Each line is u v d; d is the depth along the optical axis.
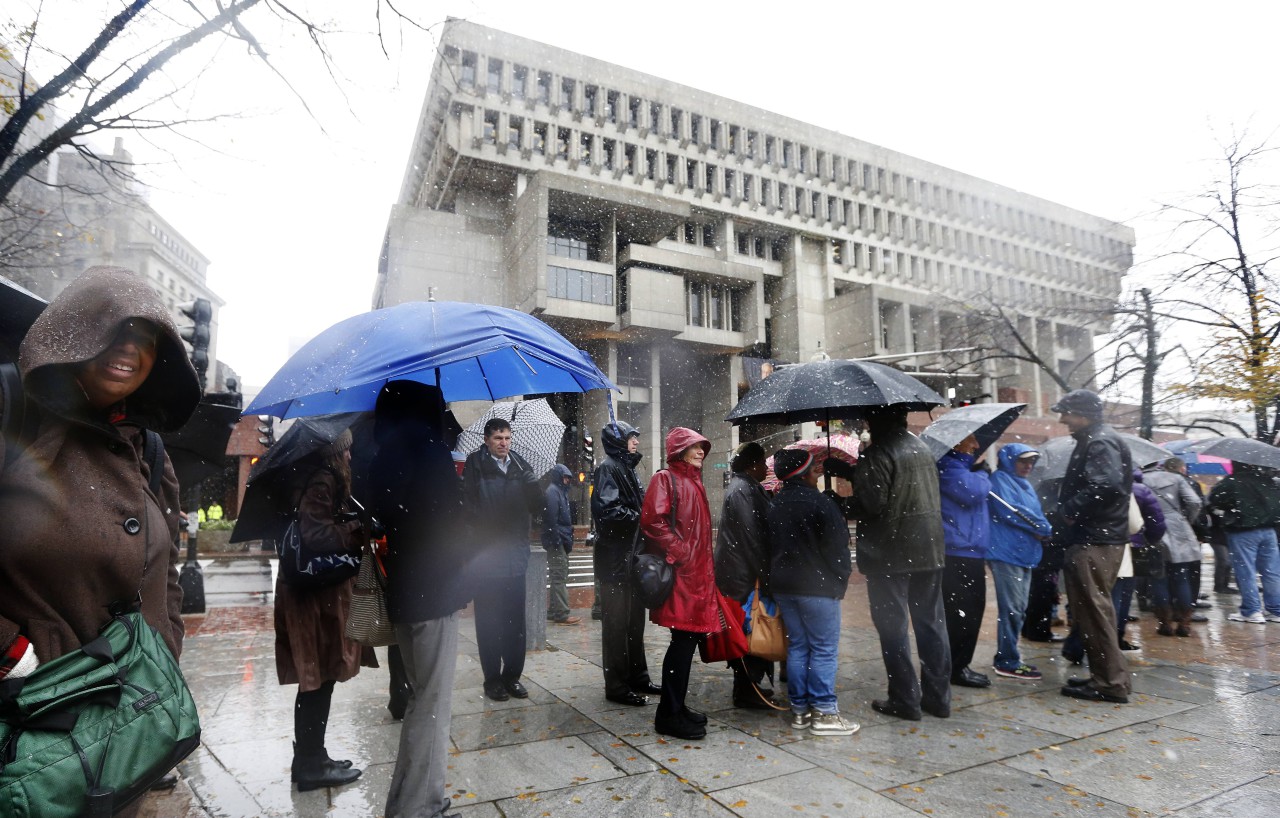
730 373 41.00
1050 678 5.33
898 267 52.47
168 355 1.90
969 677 5.07
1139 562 7.04
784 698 4.84
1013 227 57.31
